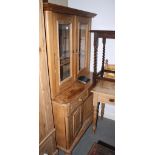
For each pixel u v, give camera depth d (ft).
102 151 4.92
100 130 7.34
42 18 4.38
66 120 5.32
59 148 5.90
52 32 4.73
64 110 5.20
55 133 5.71
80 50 6.67
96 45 6.28
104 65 7.13
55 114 5.46
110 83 6.81
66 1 7.18
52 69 5.02
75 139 6.27
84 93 6.16
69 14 5.34
